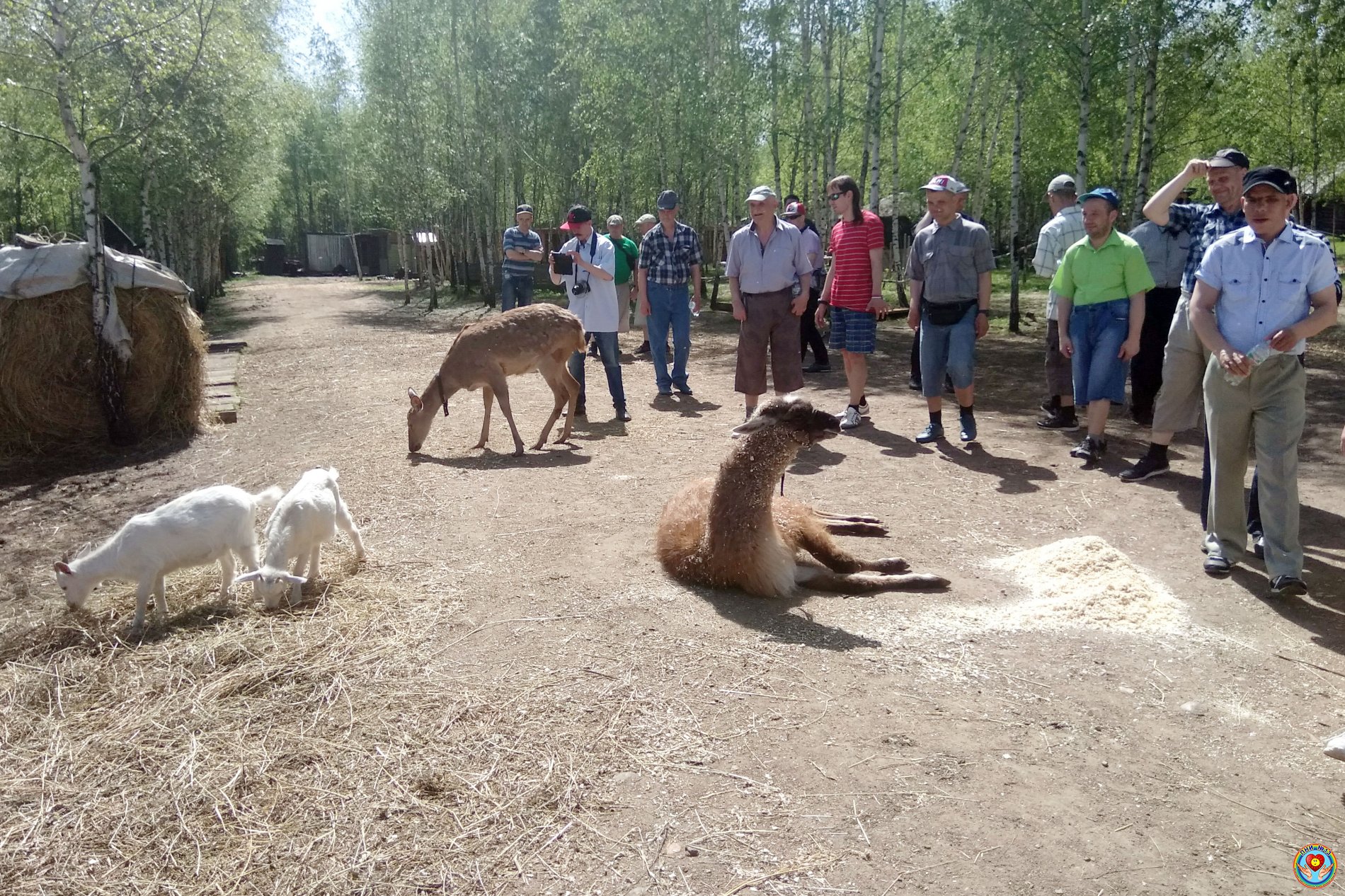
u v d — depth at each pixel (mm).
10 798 3178
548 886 2674
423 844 2863
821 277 12062
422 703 3701
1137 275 6828
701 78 20547
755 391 8383
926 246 7754
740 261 8117
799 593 4852
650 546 5559
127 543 4391
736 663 4004
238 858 2824
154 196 25156
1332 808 2990
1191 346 6344
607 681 3865
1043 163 28984
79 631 4488
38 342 9008
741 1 20328
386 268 55688
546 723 3533
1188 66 17969
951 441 8109
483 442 8352
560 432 8859
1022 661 4031
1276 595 4656
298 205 61250
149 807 3100
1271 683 3820
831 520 5848
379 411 10375
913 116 29234
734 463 4715
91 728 3625
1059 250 8227
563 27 26406
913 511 6207
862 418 9000
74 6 9336
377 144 29453
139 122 14219
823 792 3084
